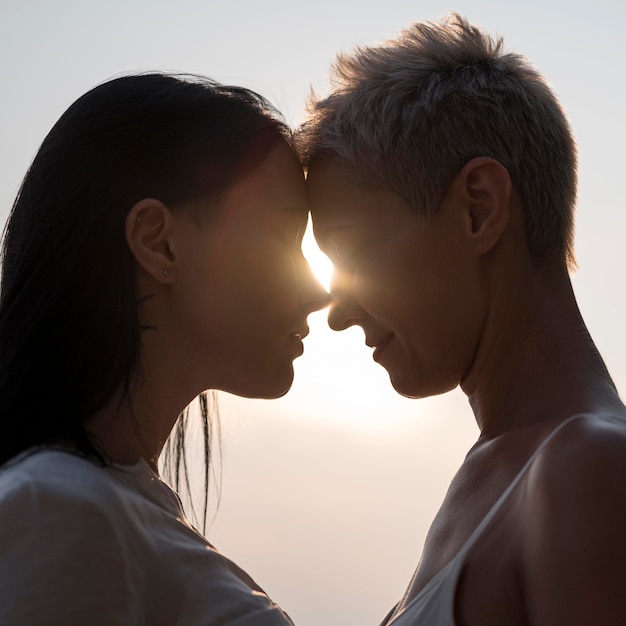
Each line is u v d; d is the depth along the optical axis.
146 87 1.62
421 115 1.68
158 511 1.51
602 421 1.42
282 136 1.73
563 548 1.33
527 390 1.65
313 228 1.83
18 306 1.54
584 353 1.63
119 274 1.54
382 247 1.72
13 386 1.50
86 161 1.56
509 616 1.43
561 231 1.71
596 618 1.29
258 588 1.61
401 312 1.73
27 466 1.39
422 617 1.50
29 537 1.31
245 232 1.63
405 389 1.80
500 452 1.63
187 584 1.45
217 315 1.63
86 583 1.32
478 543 1.49
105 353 1.52
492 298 1.68
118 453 1.54
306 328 1.76
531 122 1.68
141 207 1.55
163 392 1.64
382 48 1.78
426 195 1.68
